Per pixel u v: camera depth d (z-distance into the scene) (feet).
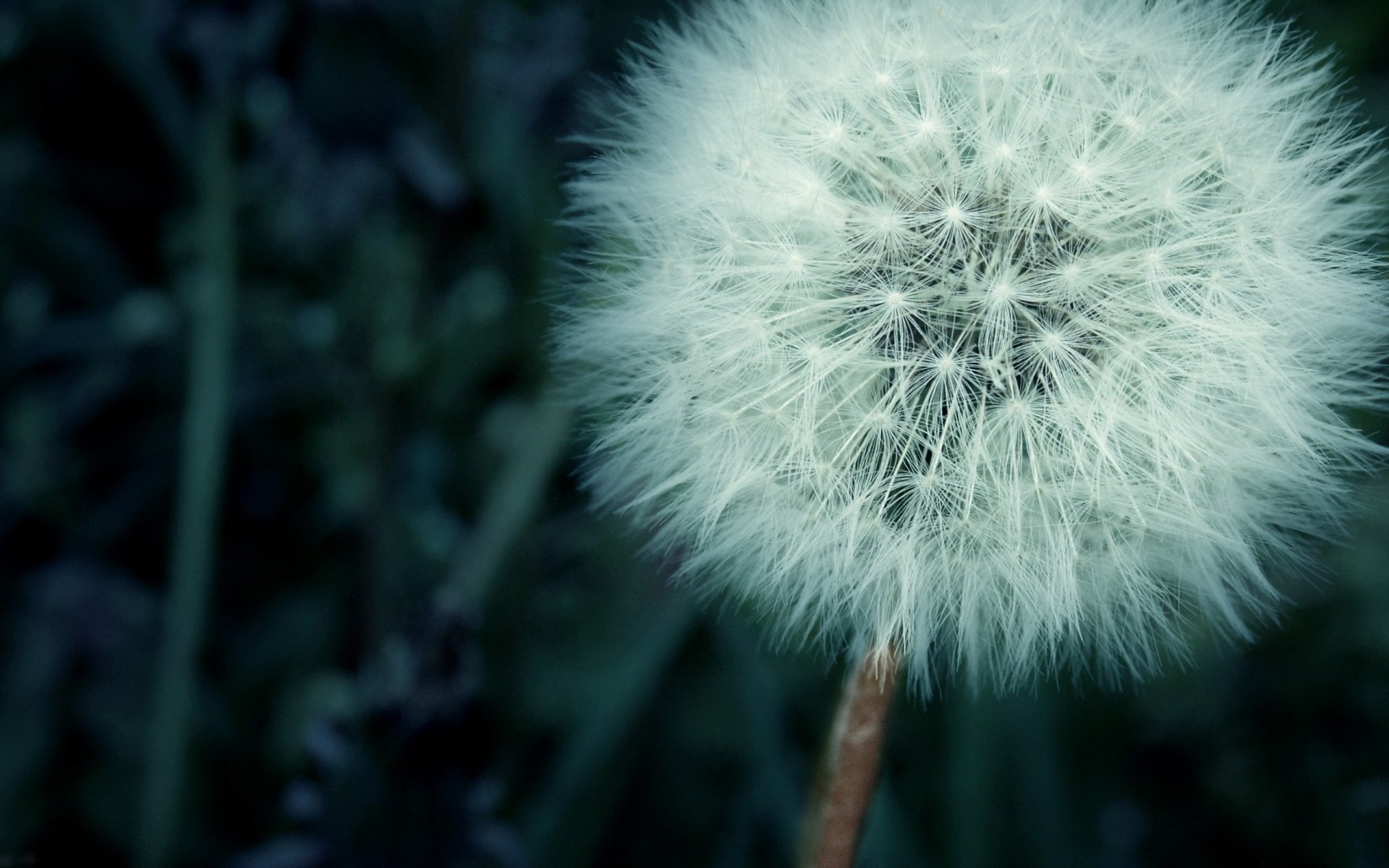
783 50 0.42
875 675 0.39
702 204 0.41
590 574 0.59
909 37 0.42
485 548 0.55
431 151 0.57
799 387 0.40
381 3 0.55
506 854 0.47
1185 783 0.59
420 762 0.46
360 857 0.47
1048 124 0.40
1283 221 0.40
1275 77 0.42
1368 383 0.41
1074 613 0.39
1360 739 0.58
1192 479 0.39
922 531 0.39
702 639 0.58
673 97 0.43
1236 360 0.40
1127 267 0.40
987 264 0.40
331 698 0.58
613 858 0.56
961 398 0.40
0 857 0.57
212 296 0.56
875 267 0.40
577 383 0.43
